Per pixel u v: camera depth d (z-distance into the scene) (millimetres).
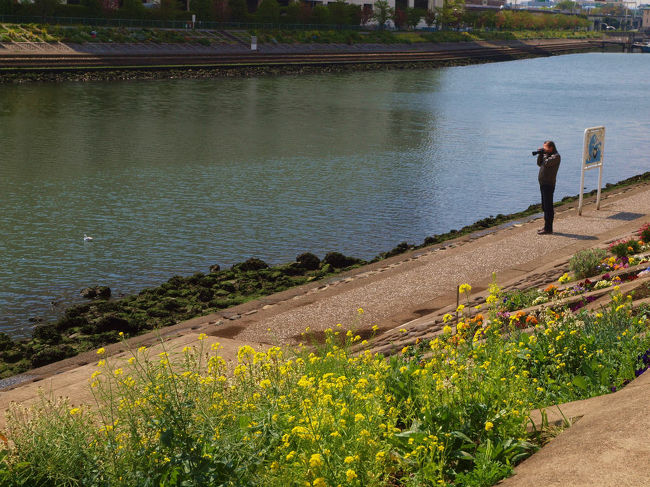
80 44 87500
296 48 114625
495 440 4703
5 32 83625
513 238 17234
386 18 148875
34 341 14055
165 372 5012
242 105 61656
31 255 20641
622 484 3596
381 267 16016
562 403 5832
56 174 32156
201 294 16906
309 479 4105
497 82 95875
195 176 32531
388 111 60875
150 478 4344
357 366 6500
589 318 7977
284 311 12000
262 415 4945
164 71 88125
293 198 28781
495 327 6996
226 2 118000
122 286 18359
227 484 4254
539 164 17406
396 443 4684
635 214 19641
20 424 4977
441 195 30109
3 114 50906
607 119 58531
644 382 5660
